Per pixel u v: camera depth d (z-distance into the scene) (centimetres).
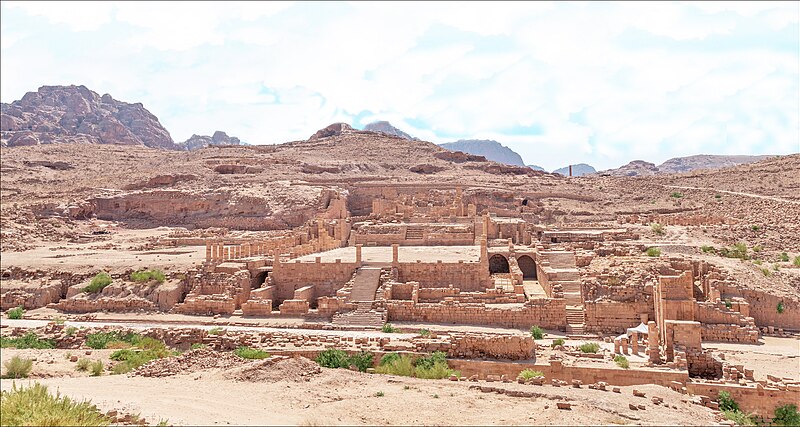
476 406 2342
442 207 9569
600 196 11762
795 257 5947
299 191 10481
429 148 18012
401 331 4512
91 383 2700
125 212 10612
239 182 11738
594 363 3438
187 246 7925
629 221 8844
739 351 3931
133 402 2308
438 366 3247
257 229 9550
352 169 14462
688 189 11331
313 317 5031
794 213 7806
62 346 4106
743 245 6194
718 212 9162
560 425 2078
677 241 6694
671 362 3419
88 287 5666
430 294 5300
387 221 8900
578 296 5116
